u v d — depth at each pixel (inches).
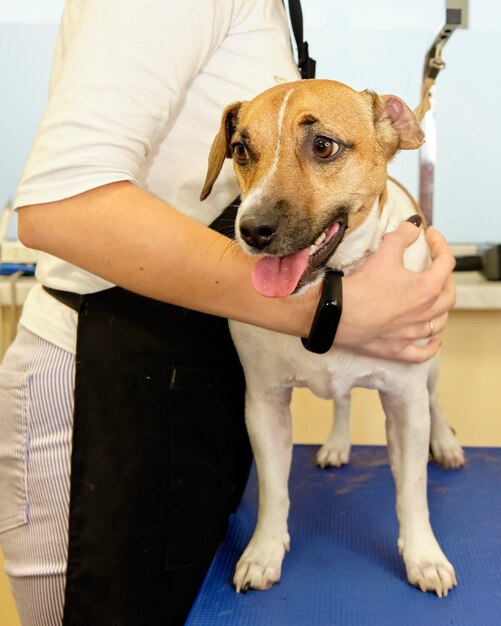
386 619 39.8
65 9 43.1
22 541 45.3
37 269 47.3
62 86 36.4
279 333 44.0
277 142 40.6
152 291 37.4
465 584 43.4
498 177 95.0
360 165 41.6
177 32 37.6
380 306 38.7
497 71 91.7
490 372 89.2
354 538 50.2
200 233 36.9
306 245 38.6
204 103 44.0
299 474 63.2
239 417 51.0
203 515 47.0
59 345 44.5
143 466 44.1
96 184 35.5
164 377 44.8
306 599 42.3
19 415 44.5
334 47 93.2
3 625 77.1
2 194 98.2
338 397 47.9
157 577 44.9
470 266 87.4
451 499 56.1
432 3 90.8
